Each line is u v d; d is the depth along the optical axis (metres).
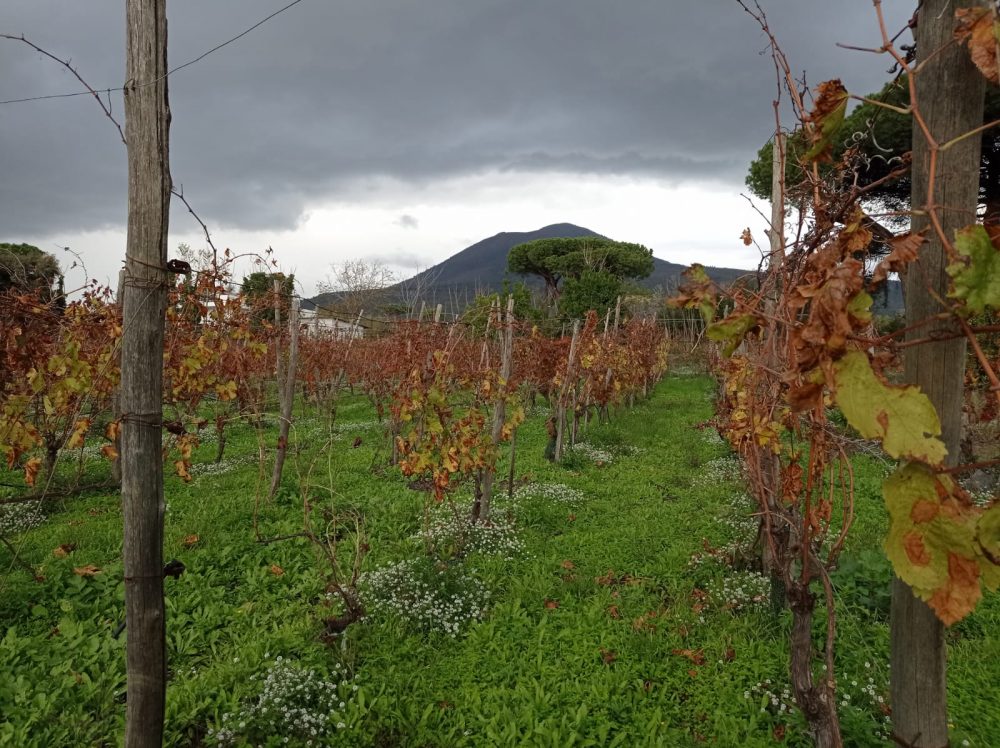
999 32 1.33
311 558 5.46
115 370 5.67
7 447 5.13
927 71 1.70
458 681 3.72
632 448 10.59
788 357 2.22
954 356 1.70
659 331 19.06
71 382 5.23
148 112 2.25
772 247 3.34
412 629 4.27
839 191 2.32
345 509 6.71
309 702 3.43
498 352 11.09
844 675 3.48
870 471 7.93
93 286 7.01
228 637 4.22
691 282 2.07
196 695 3.44
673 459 9.69
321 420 12.52
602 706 3.41
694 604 4.51
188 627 4.30
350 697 3.55
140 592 2.41
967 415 6.53
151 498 2.41
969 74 1.64
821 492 2.79
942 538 1.40
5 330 5.10
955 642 3.87
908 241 1.51
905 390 1.42
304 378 11.74
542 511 6.84
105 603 4.61
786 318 2.34
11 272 6.65
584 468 9.23
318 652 3.88
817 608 4.19
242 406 10.09
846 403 1.49
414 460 5.82
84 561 5.31
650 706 3.44
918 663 1.89
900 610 1.94
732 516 6.37
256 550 5.64
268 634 4.10
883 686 3.35
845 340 1.52
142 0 2.21
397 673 3.75
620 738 3.14
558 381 10.51
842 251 1.77
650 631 4.10
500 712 3.36
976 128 1.52
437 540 5.76
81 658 3.88
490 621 4.37
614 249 37.66
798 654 2.77
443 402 5.95
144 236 2.29
